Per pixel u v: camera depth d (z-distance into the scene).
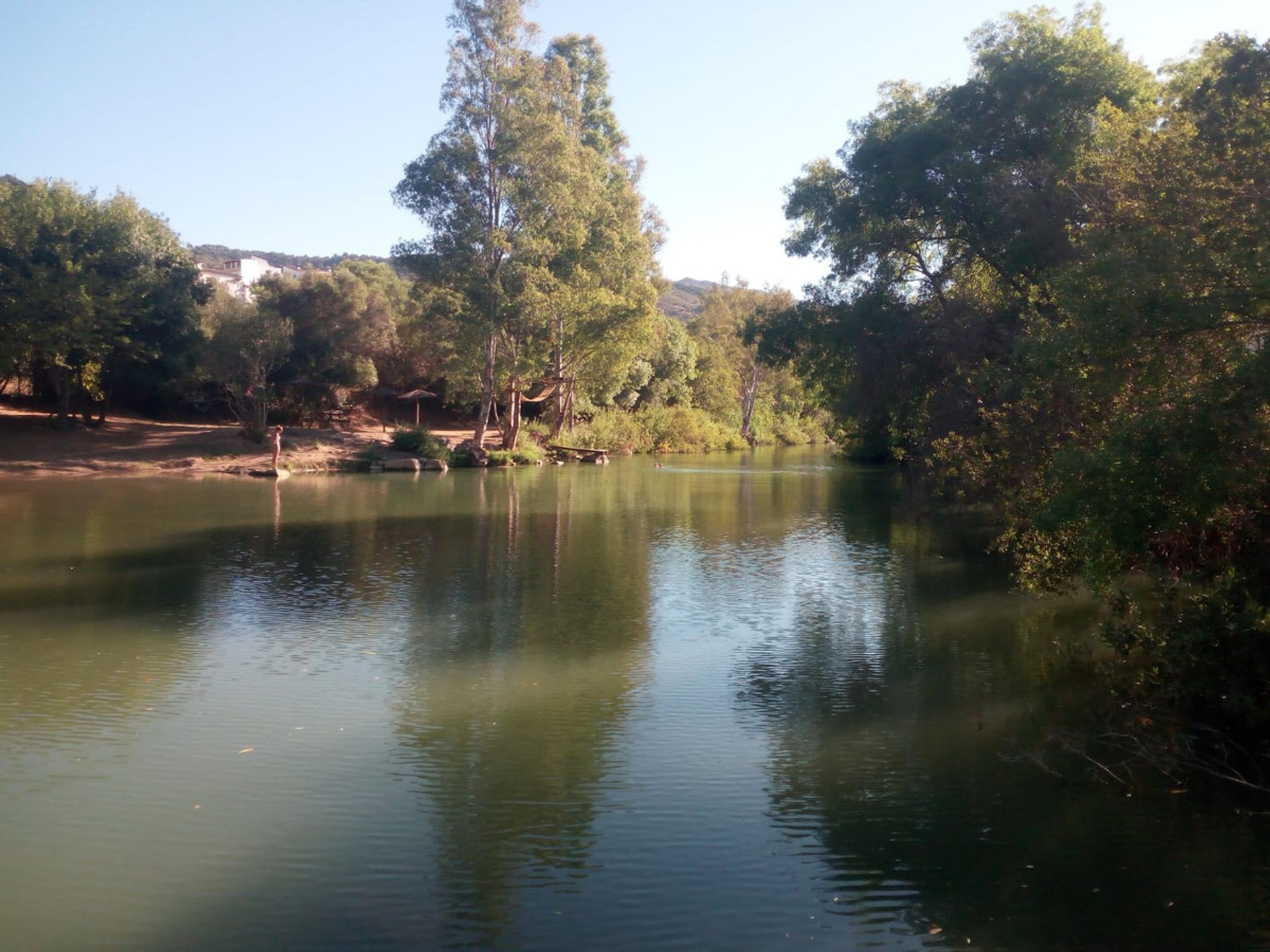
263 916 6.97
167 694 11.98
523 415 70.94
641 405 77.81
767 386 99.56
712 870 7.71
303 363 60.38
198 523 26.75
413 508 31.05
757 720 11.24
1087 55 27.61
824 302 35.62
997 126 28.66
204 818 8.53
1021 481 16.89
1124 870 7.72
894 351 28.53
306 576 19.31
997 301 26.22
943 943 6.71
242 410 48.16
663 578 19.61
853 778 9.54
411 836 8.27
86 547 22.53
